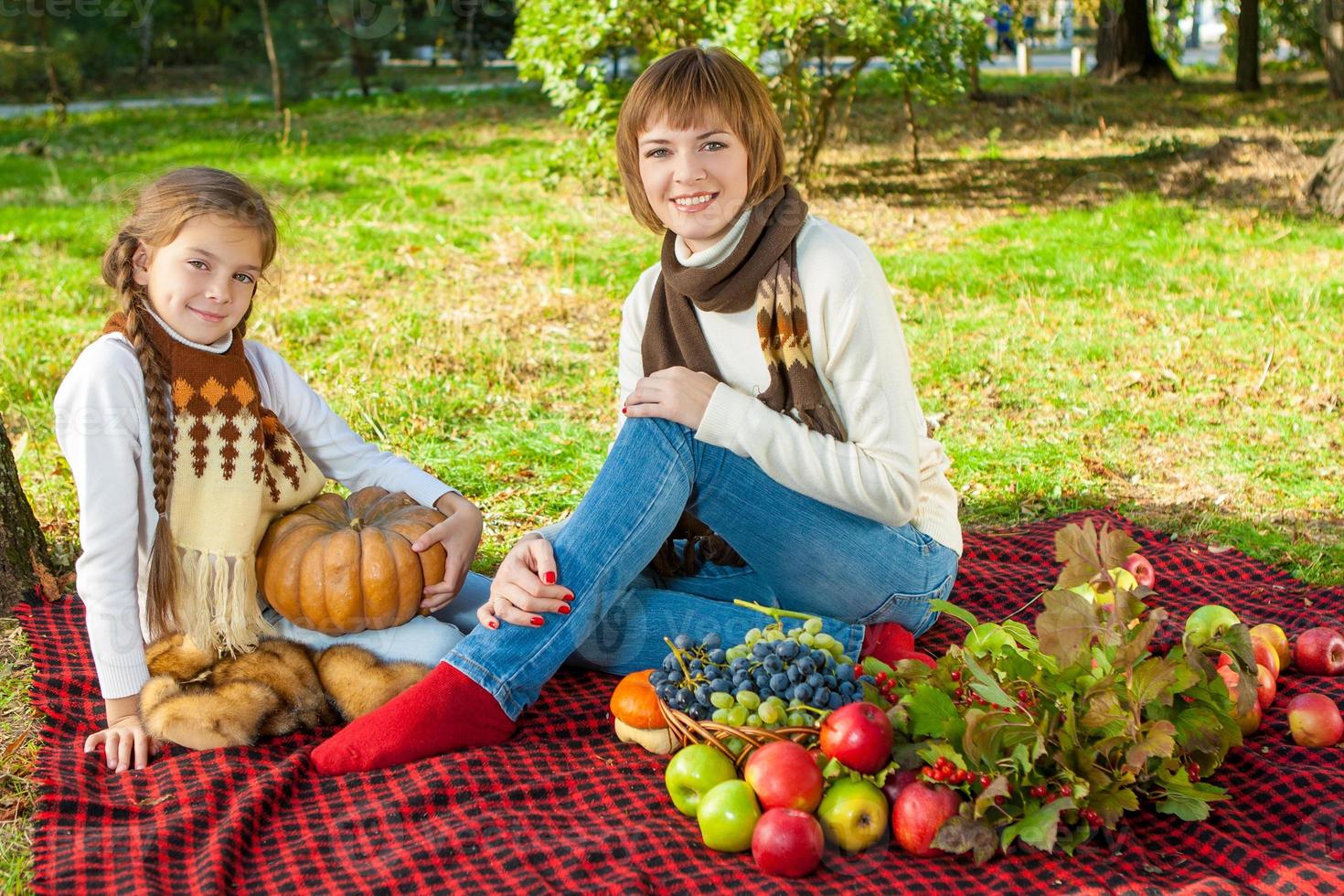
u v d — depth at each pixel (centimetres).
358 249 920
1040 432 532
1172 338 670
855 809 238
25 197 1163
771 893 227
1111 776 243
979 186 1206
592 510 287
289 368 322
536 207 1116
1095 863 236
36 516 427
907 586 310
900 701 253
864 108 1758
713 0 1023
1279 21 1973
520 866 238
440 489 324
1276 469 479
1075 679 251
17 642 343
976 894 228
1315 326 686
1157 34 2344
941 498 324
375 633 303
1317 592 369
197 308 287
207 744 284
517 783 271
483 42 2700
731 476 291
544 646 286
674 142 283
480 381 601
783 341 289
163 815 260
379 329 693
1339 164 1021
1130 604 252
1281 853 238
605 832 248
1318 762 272
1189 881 230
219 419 291
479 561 400
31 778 269
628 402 289
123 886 232
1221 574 388
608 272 852
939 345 670
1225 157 1260
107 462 281
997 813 239
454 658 285
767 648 265
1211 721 255
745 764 254
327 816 261
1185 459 495
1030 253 904
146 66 2656
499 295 789
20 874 238
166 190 283
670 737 280
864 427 289
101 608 283
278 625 306
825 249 287
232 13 2781
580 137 1419
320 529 304
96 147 1603
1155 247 909
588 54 1098
